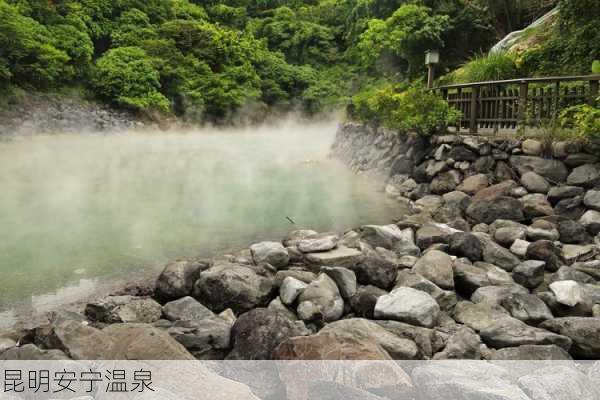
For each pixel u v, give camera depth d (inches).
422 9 598.2
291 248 157.4
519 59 366.0
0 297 131.6
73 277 147.0
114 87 833.5
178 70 962.7
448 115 278.7
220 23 1444.4
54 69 728.3
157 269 154.6
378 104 359.3
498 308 123.7
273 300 127.1
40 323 116.2
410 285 131.1
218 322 108.2
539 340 102.4
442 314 120.8
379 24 825.5
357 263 140.1
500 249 161.3
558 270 150.9
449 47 599.2
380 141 353.7
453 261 151.0
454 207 222.1
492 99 258.2
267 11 1612.9
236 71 1076.5
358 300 124.7
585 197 203.8
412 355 96.3
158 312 120.8
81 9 945.5
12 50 658.2
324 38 1398.9
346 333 91.8
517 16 606.5
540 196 215.0
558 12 369.7
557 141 222.5
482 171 248.1
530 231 178.9
